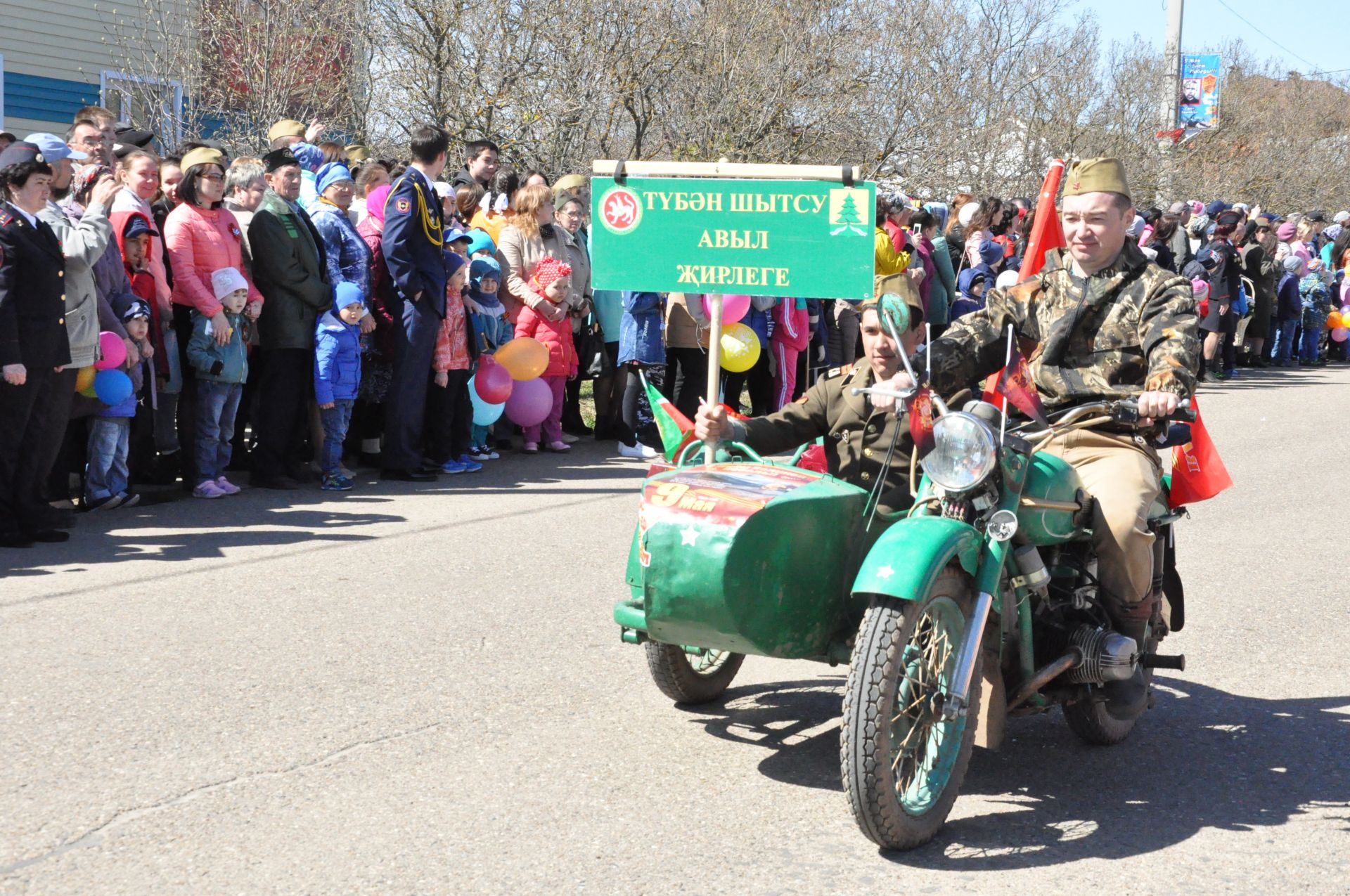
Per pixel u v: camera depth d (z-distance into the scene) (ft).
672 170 15.35
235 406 27.53
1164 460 15.78
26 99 54.80
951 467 12.11
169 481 28.40
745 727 15.53
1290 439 39.27
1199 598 21.72
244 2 50.85
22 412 22.41
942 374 14.53
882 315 12.63
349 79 51.08
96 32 56.08
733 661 16.58
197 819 12.50
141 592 20.06
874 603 12.02
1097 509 13.75
